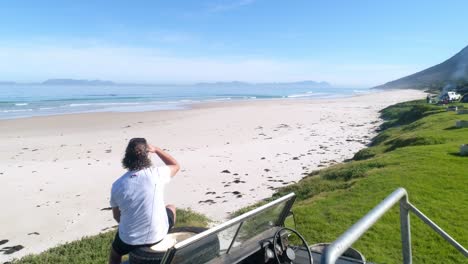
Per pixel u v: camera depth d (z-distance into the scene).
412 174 13.56
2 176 21.56
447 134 22.59
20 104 74.25
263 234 4.98
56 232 13.77
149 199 4.80
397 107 61.47
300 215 10.87
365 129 42.66
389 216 9.91
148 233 4.73
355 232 2.63
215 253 4.21
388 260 7.82
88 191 18.84
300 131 40.72
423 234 8.87
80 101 88.62
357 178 14.98
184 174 21.70
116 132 39.00
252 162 24.92
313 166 23.73
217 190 18.70
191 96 135.38
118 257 4.95
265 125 46.19
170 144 32.16
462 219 9.48
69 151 29.08
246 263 4.69
